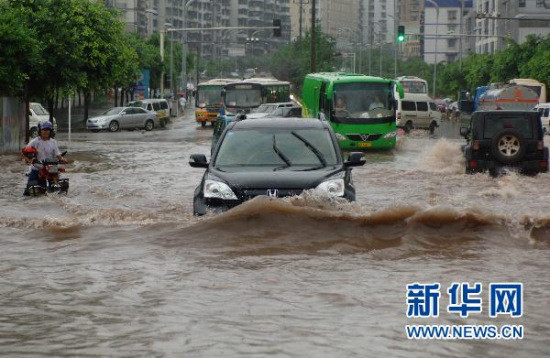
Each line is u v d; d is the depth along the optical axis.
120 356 5.48
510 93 47.72
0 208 13.98
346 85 33.44
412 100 52.22
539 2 94.81
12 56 29.00
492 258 8.98
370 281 7.82
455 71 92.25
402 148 35.69
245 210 10.29
